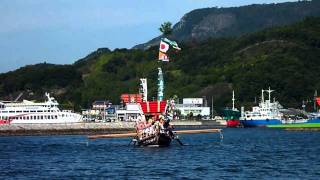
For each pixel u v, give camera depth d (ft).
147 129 565.53
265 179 325.21
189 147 575.38
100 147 608.60
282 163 410.72
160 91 603.67
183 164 405.39
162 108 559.79
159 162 422.00
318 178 328.70
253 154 491.31
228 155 481.05
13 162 444.14
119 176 343.26
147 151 526.16
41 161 449.89
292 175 342.03
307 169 372.17
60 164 422.00
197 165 398.42
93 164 417.08
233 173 352.08
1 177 344.49
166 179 327.06
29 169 388.78
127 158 459.32
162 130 562.66
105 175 349.20
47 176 347.97
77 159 462.19
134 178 333.01
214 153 500.74
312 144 643.86
